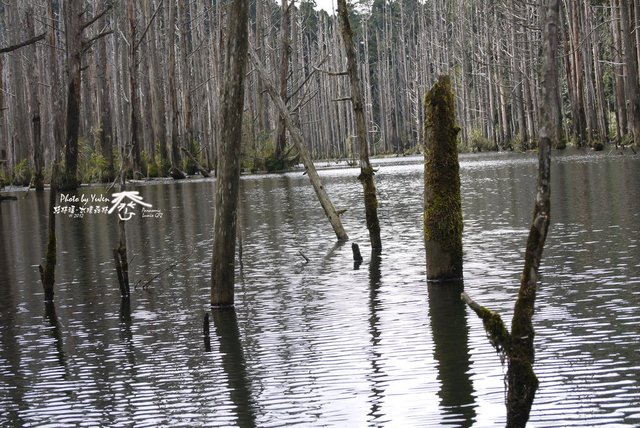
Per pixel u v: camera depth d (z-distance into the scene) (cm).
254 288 1427
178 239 2188
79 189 4603
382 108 11169
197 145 5991
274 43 8356
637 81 4728
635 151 4447
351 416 760
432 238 1362
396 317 1120
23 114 5925
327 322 1124
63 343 1109
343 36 1756
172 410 809
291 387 852
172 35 5559
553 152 5572
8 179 6147
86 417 806
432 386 823
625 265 1363
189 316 1233
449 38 9944
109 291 1484
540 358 883
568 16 5912
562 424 703
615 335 947
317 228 2284
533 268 628
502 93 7744
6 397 884
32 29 5388
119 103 6353
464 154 7944
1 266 1886
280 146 5950
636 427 686
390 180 4306
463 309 1139
